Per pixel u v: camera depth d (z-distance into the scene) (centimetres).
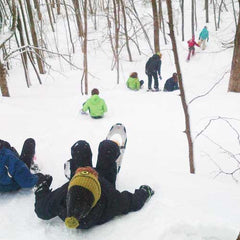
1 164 325
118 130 422
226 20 1816
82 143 321
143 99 922
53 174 400
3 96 979
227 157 486
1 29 938
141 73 1424
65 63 1587
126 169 411
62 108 880
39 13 1884
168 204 291
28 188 347
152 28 1806
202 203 292
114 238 256
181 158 485
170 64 1484
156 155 505
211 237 255
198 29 1794
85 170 252
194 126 654
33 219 292
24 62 1222
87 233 267
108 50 1722
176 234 255
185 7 2033
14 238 266
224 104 788
